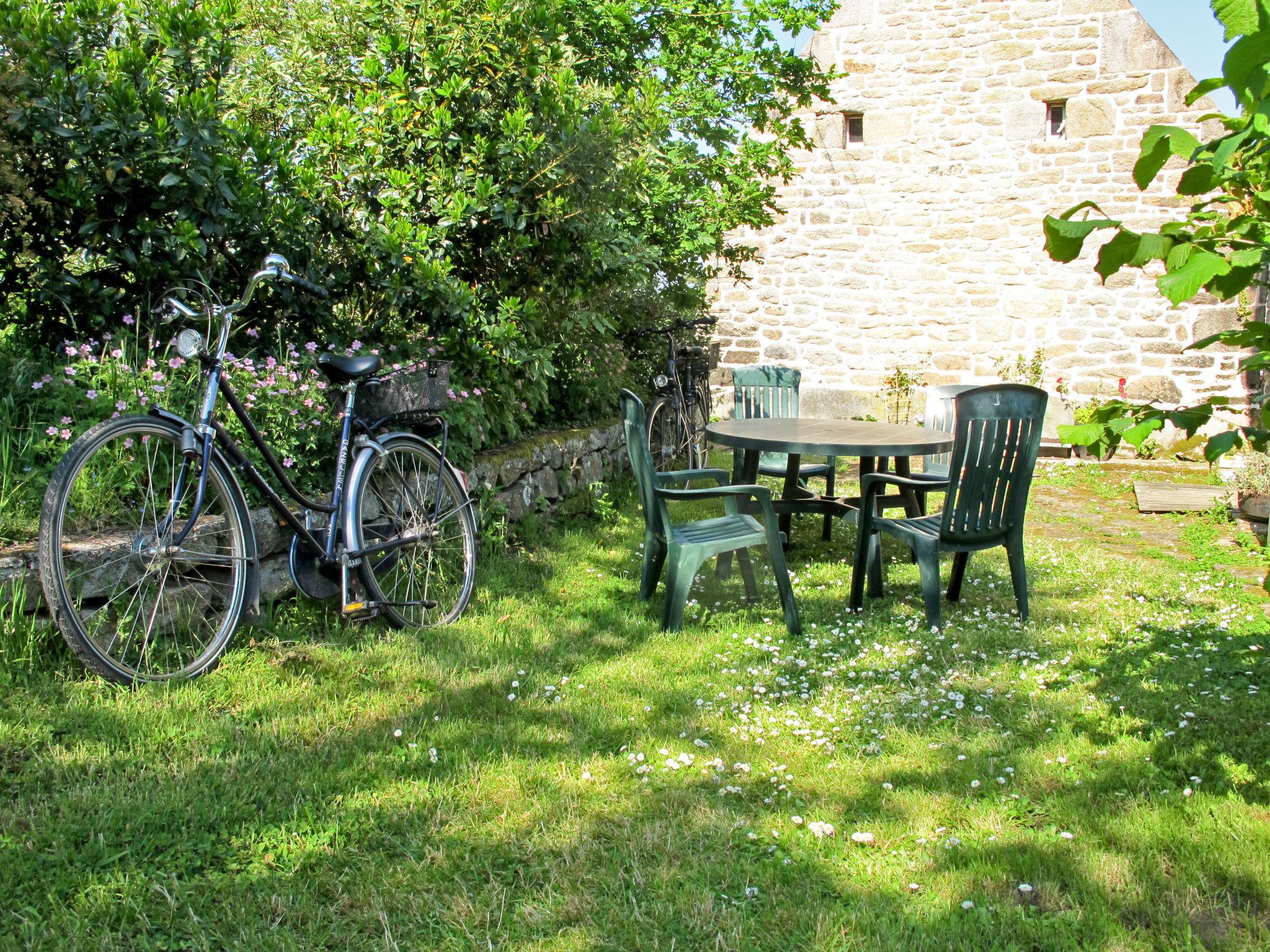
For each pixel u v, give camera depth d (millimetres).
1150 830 2297
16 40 3518
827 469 5863
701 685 3273
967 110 10758
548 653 3529
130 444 2938
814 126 11156
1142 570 5285
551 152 4820
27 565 2734
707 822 2309
